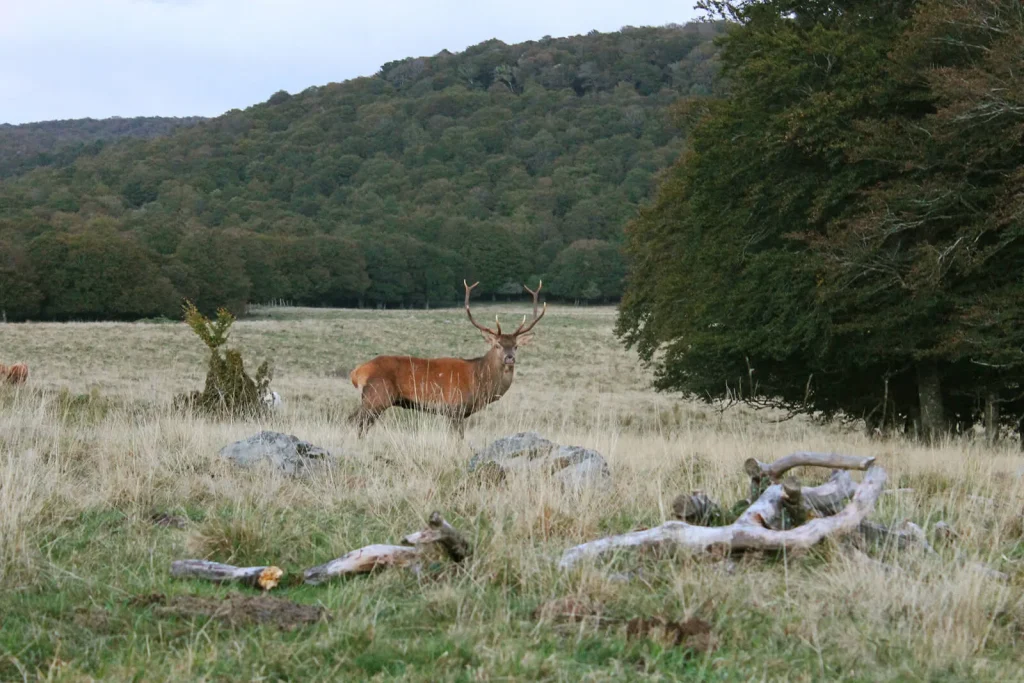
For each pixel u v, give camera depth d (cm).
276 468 789
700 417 2617
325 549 573
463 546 526
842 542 546
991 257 1658
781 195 1855
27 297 9106
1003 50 1544
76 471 788
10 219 11581
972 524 611
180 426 1019
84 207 16275
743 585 493
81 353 5300
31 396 1178
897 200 1634
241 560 554
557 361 5447
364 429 1192
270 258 12456
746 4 2147
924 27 1648
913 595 469
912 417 2053
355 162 19588
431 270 13975
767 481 618
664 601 471
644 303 2605
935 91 1596
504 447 838
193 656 405
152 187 18938
